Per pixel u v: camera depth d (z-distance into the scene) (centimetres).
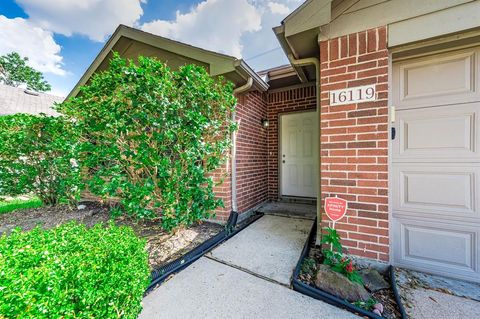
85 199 541
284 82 457
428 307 157
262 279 198
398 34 192
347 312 155
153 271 201
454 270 193
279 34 232
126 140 255
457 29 173
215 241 281
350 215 217
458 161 191
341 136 219
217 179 348
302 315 152
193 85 249
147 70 221
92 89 258
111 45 392
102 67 428
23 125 421
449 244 195
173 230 300
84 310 88
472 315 149
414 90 207
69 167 442
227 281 196
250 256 243
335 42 219
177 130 243
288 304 164
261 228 333
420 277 195
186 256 236
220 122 292
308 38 232
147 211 253
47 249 110
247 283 192
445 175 196
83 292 90
